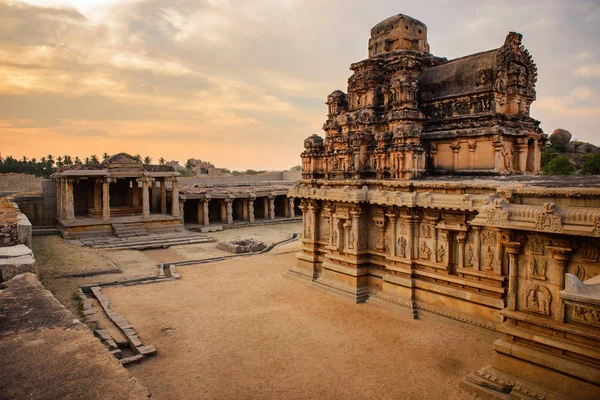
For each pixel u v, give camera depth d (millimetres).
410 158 22750
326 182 26219
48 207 46156
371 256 24094
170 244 40000
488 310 18250
